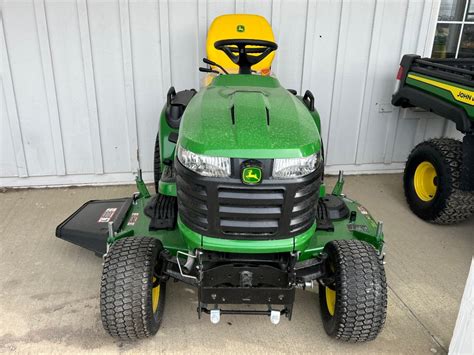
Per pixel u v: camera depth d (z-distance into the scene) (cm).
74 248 319
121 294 204
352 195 415
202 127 201
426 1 408
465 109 314
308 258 241
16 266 296
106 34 376
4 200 389
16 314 252
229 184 190
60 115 395
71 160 411
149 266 210
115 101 398
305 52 411
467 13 430
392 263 312
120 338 220
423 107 360
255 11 393
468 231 359
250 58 284
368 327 212
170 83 402
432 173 369
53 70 380
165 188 247
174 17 382
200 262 208
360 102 436
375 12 405
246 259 214
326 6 398
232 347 233
